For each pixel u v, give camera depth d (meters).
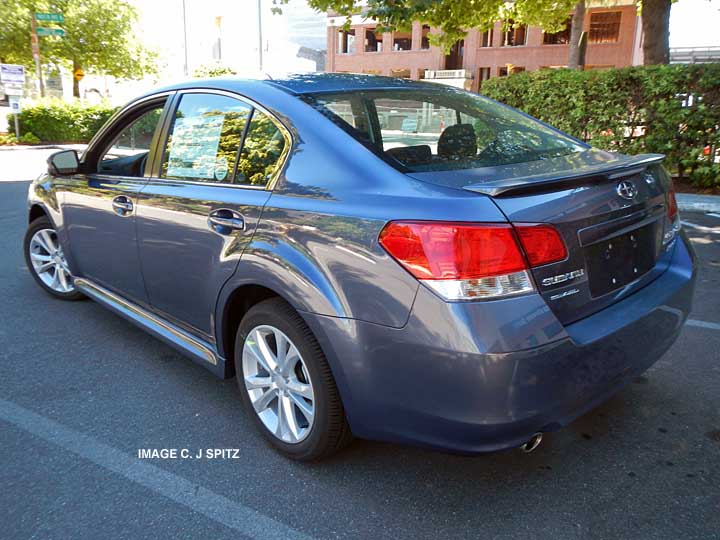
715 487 2.57
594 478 2.63
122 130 3.78
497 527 2.35
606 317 2.38
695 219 8.16
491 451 2.18
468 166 2.57
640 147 9.98
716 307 4.71
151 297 3.50
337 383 2.42
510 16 15.23
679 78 9.31
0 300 4.86
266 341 2.79
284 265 2.50
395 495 2.54
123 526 2.36
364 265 2.26
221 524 2.37
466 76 43.59
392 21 10.11
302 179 2.59
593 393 2.28
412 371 2.17
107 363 3.77
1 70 20.30
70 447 2.88
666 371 3.61
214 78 3.28
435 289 2.09
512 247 2.09
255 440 2.95
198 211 2.99
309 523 2.38
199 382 3.54
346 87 3.02
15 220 8.02
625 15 38.12
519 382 2.06
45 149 20.19
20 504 2.47
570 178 2.27
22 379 3.55
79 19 27.36
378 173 2.41
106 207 3.67
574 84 10.34
